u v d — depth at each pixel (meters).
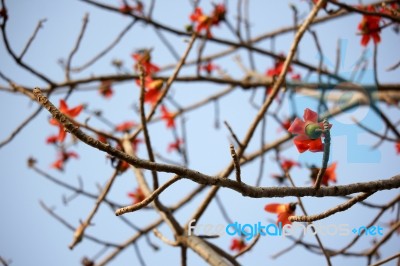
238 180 2.74
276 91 3.27
